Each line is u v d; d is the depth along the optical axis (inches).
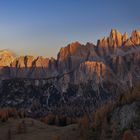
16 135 7465.6
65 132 6845.5
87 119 6387.8
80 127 6461.6
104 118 6186.0
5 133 7696.9
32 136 7165.4
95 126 6122.1
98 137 5753.0
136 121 5723.4
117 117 6043.3
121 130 5674.2
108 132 5757.9
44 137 6894.7
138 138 5246.1
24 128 7657.5
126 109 6058.1
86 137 5925.2
